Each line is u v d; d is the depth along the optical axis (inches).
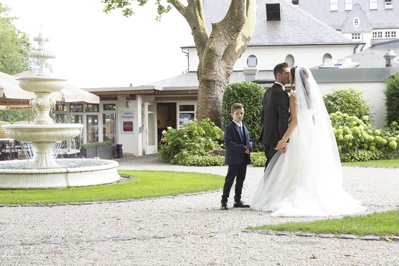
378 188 392.8
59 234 236.4
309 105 298.7
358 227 228.4
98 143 820.0
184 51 1378.0
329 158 298.7
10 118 1770.4
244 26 892.6
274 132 298.0
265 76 1311.5
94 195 374.6
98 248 205.9
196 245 207.8
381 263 174.9
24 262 185.2
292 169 294.0
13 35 1732.3
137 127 934.4
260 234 225.5
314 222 246.2
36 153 471.2
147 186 430.6
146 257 190.1
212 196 368.5
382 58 1298.0
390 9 2691.9
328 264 175.0
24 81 458.0
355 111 775.1
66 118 938.7
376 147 721.0
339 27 2598.4
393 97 772.6
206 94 833.5
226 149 308.2
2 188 419.5
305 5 2632.9
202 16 903.7
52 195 377.4
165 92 960.3
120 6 964.0
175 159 718.5
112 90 900.0
